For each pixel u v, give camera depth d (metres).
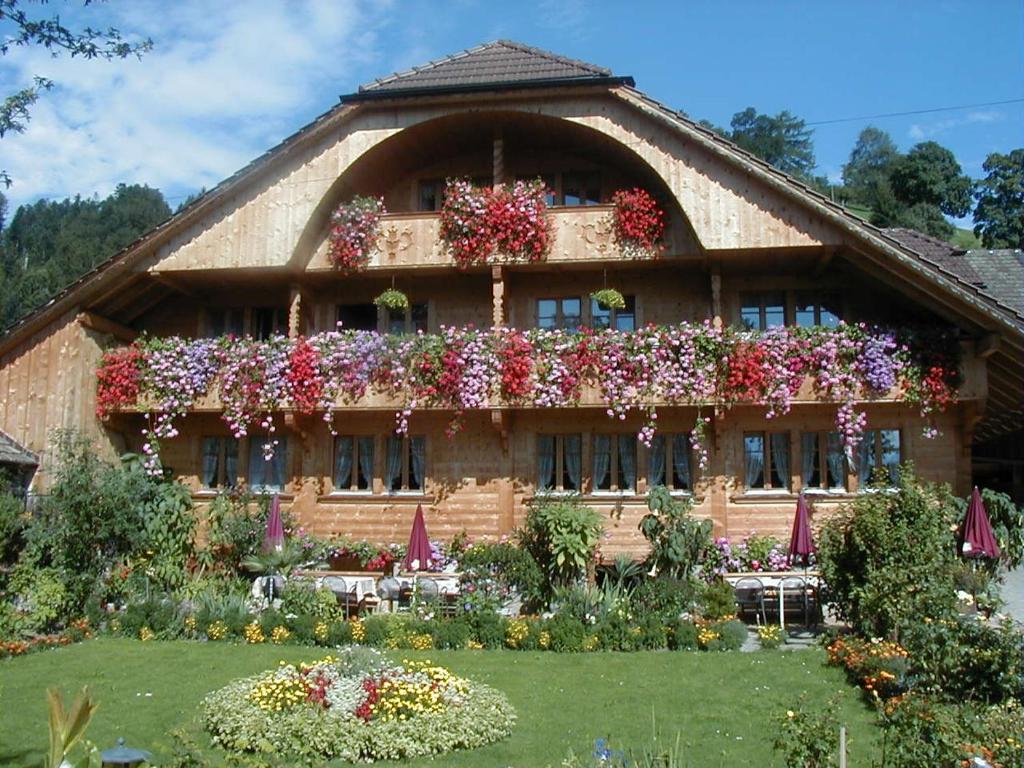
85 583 18.45
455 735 10.91
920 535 14.96
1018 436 28.81
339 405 20.56
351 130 21.08
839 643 14.28
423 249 21.05
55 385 21.48
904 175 63.47
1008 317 18.19
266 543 19.11
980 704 10.88
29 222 64.81
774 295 21.31
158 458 21.42
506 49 22.38
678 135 19.98
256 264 21.05
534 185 20.91
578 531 18.30
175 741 8.98
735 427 20.66
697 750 10.70
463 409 20.33
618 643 15.63
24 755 10.45
